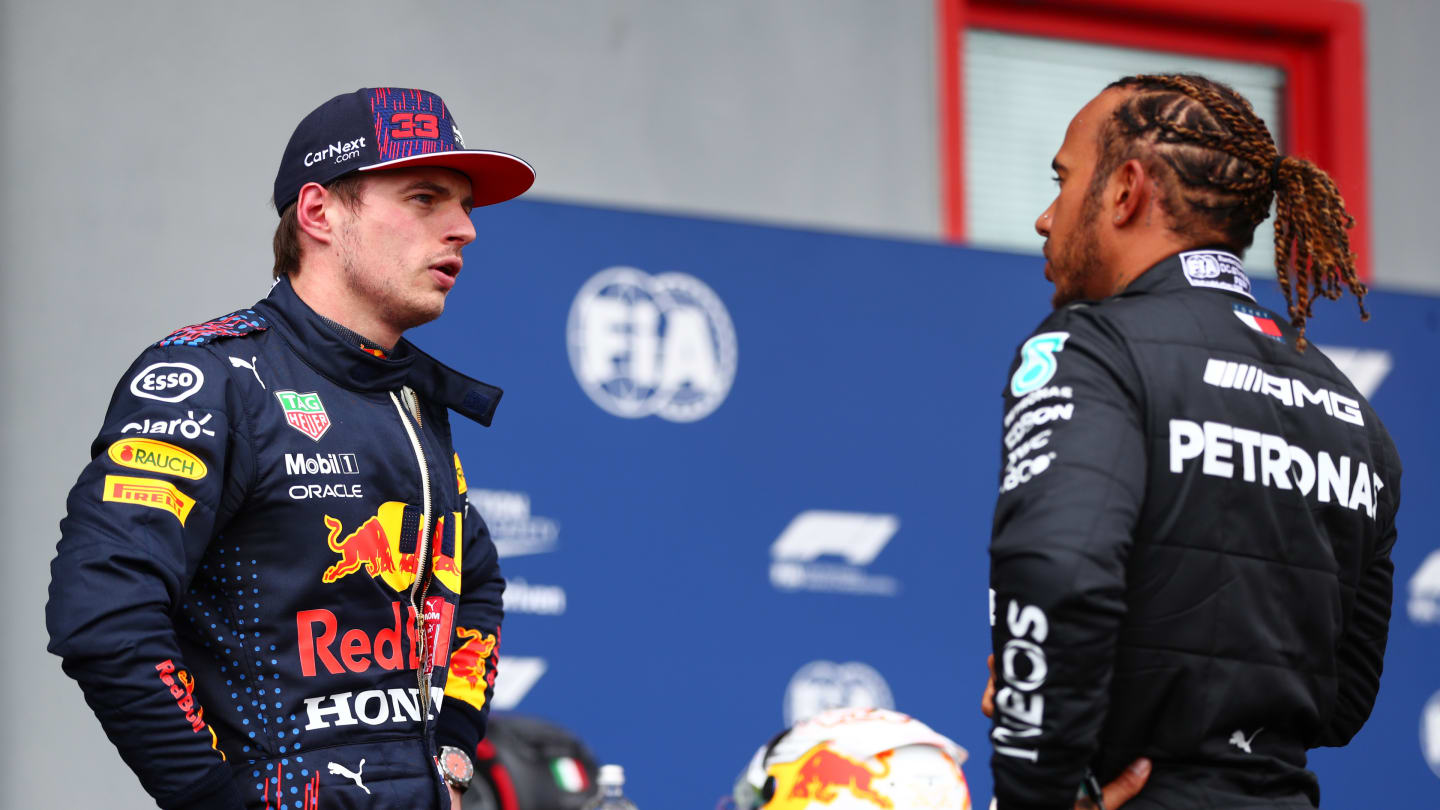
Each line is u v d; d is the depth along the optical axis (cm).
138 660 418
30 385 1002
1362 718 484
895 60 1312
